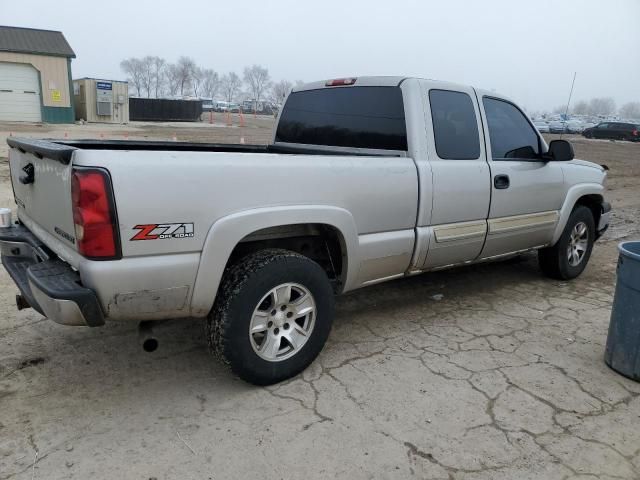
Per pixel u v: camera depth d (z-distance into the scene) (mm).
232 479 2514
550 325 4453
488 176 4383
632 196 13180
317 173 3312
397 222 3816
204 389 3287
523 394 3322
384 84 4109
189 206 2797
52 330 4008
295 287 3311
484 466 2656
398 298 5023
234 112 74000
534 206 4910
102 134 22719
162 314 2910
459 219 4234
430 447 2783
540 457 2734
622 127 41719
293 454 2695
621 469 2670
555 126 50531
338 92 4453
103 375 3408
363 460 2668
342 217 3451
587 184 5555
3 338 3846
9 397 3109
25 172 3350
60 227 2924
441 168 4012
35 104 28312
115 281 2643
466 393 3309
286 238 3609
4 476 2469
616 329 3615
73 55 28516
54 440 2742
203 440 2785
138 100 37281
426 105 4012
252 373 3193
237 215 2957
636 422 3074
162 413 3016
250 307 3088
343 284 3689
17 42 27312
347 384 3383
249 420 2971
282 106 5051
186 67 105625
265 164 3084
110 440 2760
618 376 3605
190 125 35062
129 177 2607
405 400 3211
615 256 7051
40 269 2885
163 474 2525
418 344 3998
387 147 4066
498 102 4691
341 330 4234
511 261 6543
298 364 3398
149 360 3627
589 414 3133
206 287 2936
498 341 4094
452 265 4449
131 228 2639
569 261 5652
